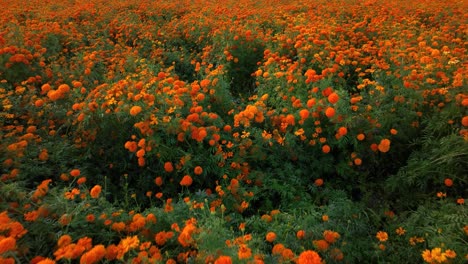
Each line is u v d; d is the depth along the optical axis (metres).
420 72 4.82
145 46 8.55
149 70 6.13
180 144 3.97
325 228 2.96
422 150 3.84
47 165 3.86
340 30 7.29
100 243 2.70
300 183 3.86
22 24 9.75
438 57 4.93
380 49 6.09
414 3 10.96
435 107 4.02
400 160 4.07
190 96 4.59
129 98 4.16
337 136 3.89
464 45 6.40
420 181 3.56
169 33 9.30
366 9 10.30
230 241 2.44
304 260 2.03
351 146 4.14
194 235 2.44
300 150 4.11
